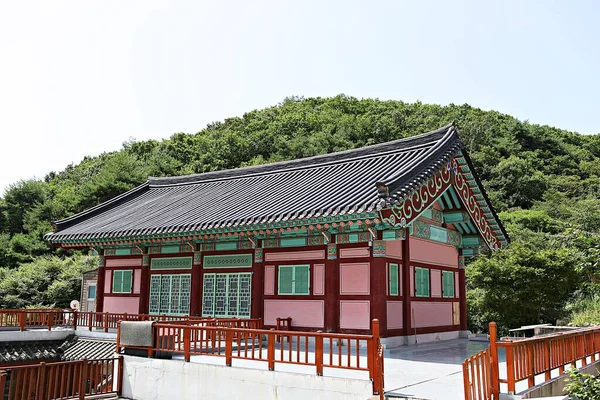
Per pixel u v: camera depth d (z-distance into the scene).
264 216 16.77
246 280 20.14
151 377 13.98
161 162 72.00
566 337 11.09
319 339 11.01
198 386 12.95
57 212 60.88
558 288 24.50
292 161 24.61
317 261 18.38
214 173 28.11
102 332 19.64
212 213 20.22
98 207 28.44
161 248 22.95
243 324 17.48
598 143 93.19
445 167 18.31
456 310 22.27
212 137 95.31
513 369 8.65
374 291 16.67
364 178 18.83
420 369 12.55
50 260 48.56
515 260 25.58
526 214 49.78
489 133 82.69
